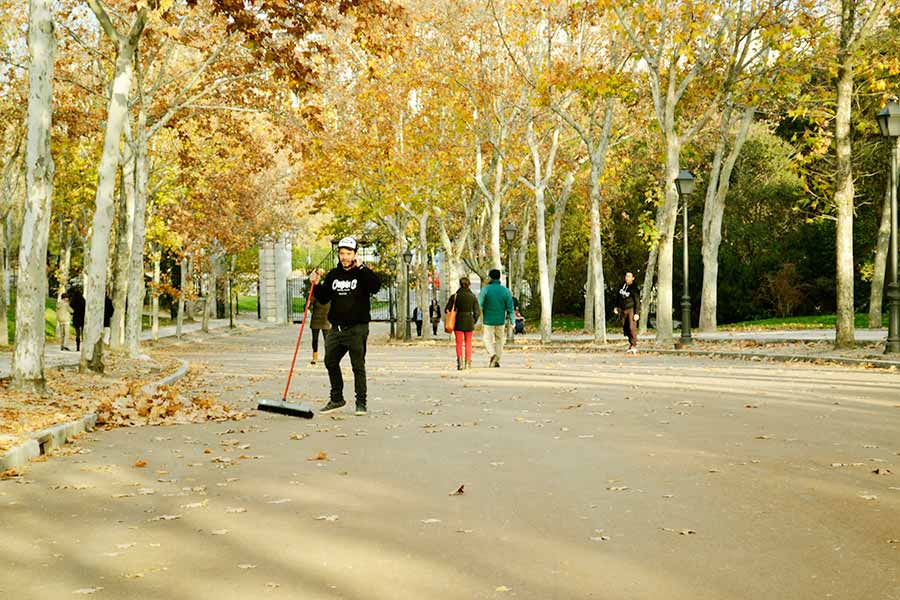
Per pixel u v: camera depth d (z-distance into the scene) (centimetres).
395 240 5356
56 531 659
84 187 4003
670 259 3022
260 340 5606
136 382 1855
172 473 888
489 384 1800
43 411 1265
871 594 488
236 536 635
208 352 4059
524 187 4384
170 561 576
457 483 809
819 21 2598
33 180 1473
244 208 5375
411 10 3606
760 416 1224
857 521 646
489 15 3578
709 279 4019
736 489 761
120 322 3028
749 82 2905
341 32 3828
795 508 689
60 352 3316
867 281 4738
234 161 4447
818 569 534
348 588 512
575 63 3291
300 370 2398
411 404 1469
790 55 2659
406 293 4803
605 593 496
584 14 3322
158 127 2909
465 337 2247
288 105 3034
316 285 1401
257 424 1252
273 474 870
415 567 550
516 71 3603
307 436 1125
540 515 681
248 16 1938
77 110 3219
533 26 3409
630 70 3272
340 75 3984
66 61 2980
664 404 1384
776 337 3081
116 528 666
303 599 494
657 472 843
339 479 838
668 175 2983
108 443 1104
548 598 489
